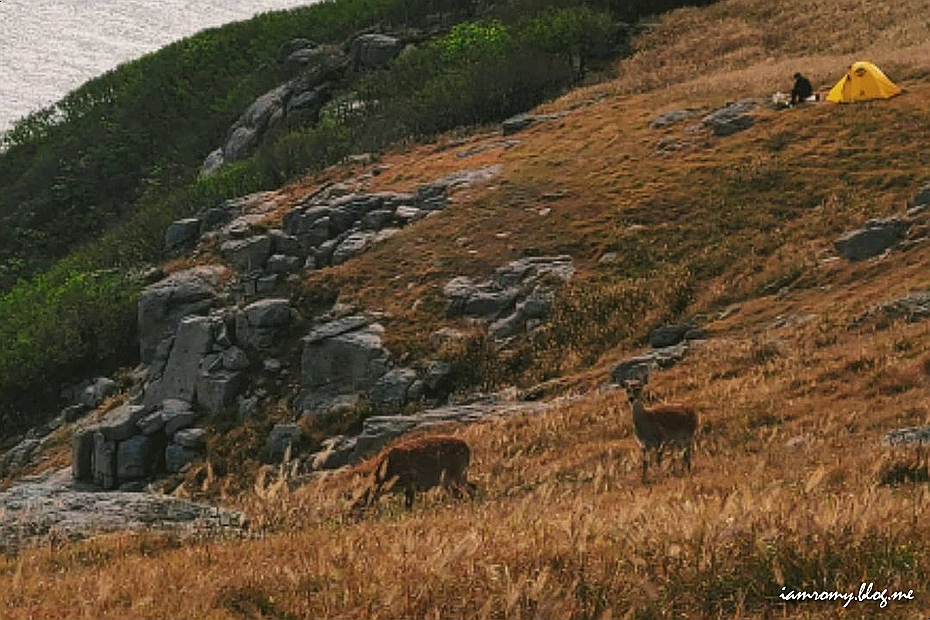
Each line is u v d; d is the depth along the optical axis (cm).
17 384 10081
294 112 16450
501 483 4097
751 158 9306
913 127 9100
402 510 2695
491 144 11575
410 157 12331
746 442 4291
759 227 8338
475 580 1616
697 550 1658
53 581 1956
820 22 14075
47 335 10275
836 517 1706
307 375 8288
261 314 8756
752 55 13550
